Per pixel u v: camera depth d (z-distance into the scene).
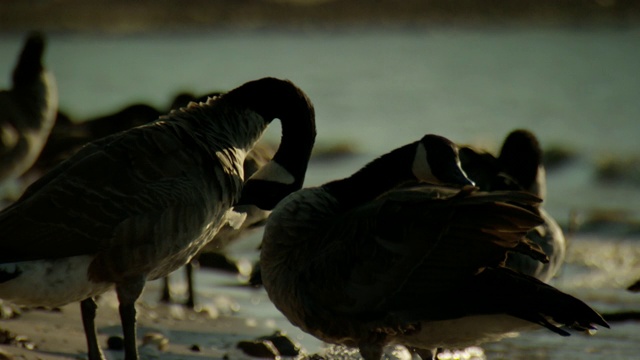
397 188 9.83
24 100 18.53
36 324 11.83
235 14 125.62
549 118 44.53
